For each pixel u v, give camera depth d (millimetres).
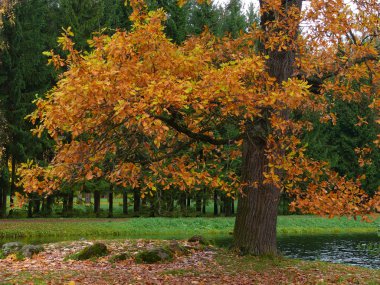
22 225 23516
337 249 18922
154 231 25594
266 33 9031
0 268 9180
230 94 6672
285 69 10352
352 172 37750
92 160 7051
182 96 5887
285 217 32250
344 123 37875
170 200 30719
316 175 8070
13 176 27844
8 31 26828
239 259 10188
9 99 27375
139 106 5762
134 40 7262
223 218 30031
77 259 10438
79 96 6031
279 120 7316
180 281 8062
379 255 17016
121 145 8078
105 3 32375
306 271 9352
